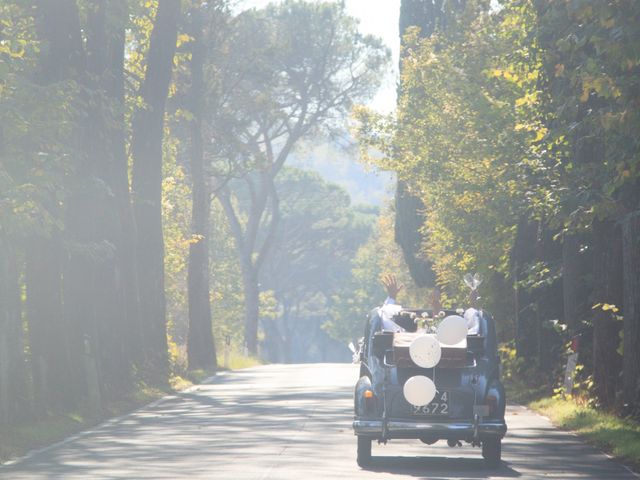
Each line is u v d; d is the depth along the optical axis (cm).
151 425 5344
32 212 4691
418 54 11088
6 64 4688
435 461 3916
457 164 9150
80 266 6269
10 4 5766
